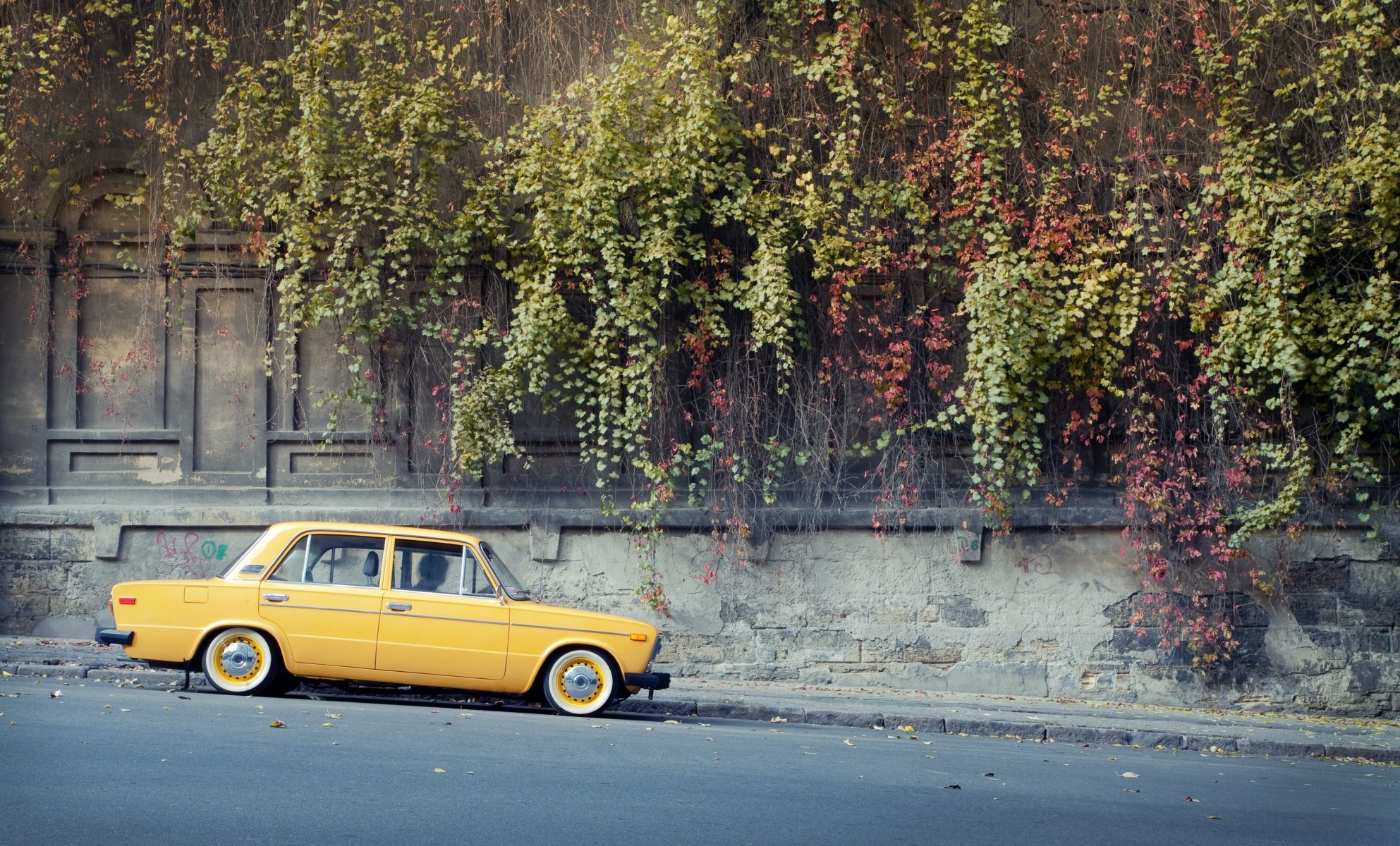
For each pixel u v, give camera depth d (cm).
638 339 1423
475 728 897
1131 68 1472
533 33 1481
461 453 1388
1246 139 1432
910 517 1451
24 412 1431
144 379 1445
